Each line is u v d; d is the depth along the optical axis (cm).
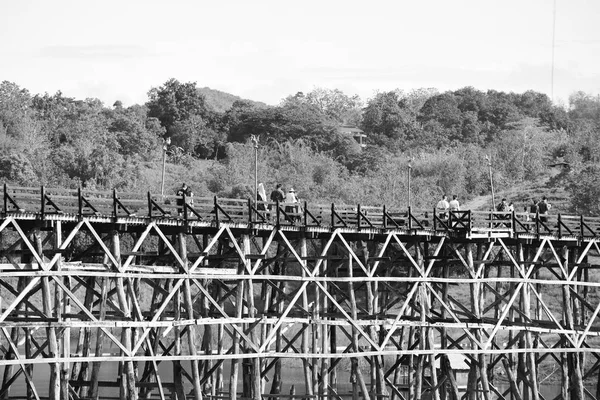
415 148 17712
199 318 5544
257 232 5831
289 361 9119
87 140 14088
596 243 6881
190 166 14888
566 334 6531
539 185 13912
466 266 6356
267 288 5897
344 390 8100
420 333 6247
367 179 14675
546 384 8538
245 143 16788
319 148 16688
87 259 7600
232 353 5550
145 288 9044
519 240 6644
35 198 5069
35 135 14100
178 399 5525
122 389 5134
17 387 7500
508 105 19875
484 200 13788
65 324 4897
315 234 5975
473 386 6344
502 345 8769
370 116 18838
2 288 8375
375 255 6644
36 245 4994
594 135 15962
